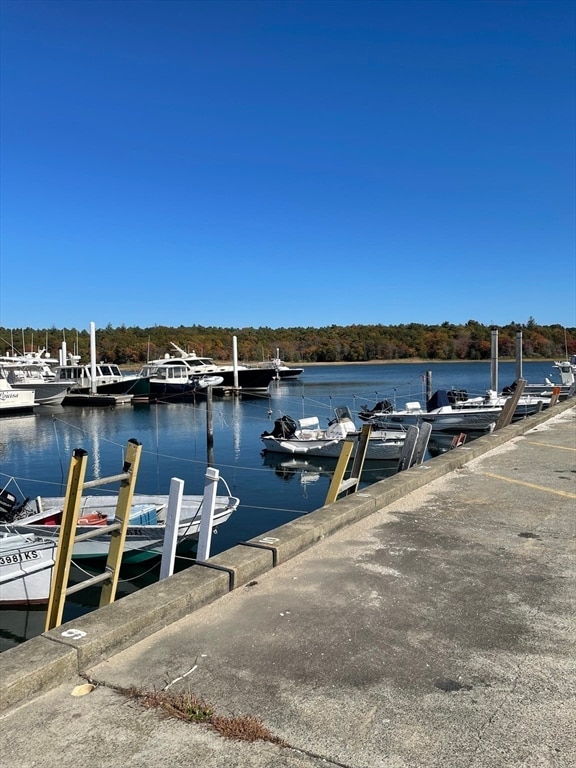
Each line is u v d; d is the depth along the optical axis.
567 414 18.09
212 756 2.67
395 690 3.19
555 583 4.70
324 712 2.99
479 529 6.22
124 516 5.33
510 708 3.02
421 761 2.63
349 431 22.48
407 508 7.11
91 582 5.14
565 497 7.59
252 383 60.72
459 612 4.17
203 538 6.58
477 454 10.72
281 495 16.73
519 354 39.34
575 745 2.73
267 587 4.65
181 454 24.41
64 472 21.22
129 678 3.33
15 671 3.15
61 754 2.70
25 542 9.08
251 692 3.18
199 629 3.93
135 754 2.69
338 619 4.07
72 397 49.19
